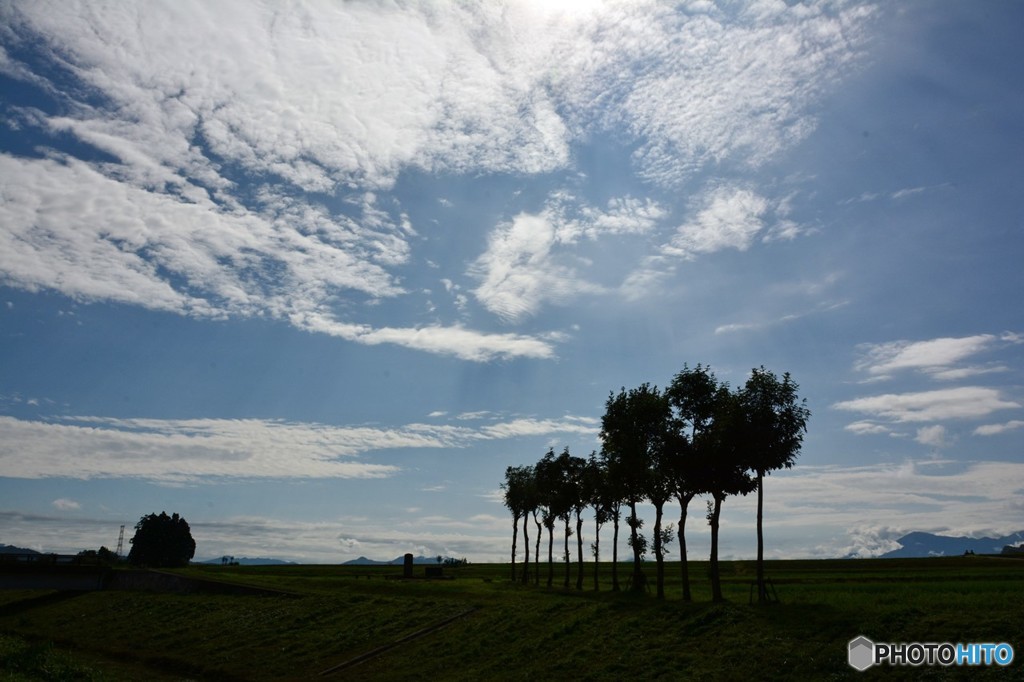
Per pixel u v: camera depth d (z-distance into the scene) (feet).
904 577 306.14
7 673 177.99
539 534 345.92
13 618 332.80
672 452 198.70
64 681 181.88
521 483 350.02
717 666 140.46
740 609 165.68
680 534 202.28
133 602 318.86
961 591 193.77
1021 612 130.00
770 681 129.18
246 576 383.24
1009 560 533.55
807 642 138.72
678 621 168.96
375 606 249.14
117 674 209.87
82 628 296.10
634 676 147.13
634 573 250.37
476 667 177.99
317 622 242.99
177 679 204.64
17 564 349.61
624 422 222.89
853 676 121.90
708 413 202.69
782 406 184.65
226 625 256.93
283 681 191.52
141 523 654.94
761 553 178.91
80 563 384.88
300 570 532.32
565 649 173.17
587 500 283.79
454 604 237.45
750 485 189.37
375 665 194.39
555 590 282.56
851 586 238.48
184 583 329.31
